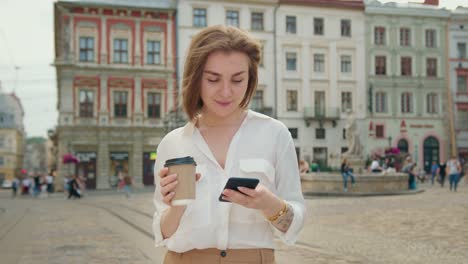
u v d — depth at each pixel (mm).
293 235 1799
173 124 27500
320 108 40594
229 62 1831
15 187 33938
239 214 1868
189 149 1961
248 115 1989
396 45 42250
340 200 16828
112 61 36844
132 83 37188
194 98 1924
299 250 7012
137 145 36906
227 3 38875
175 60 37969
